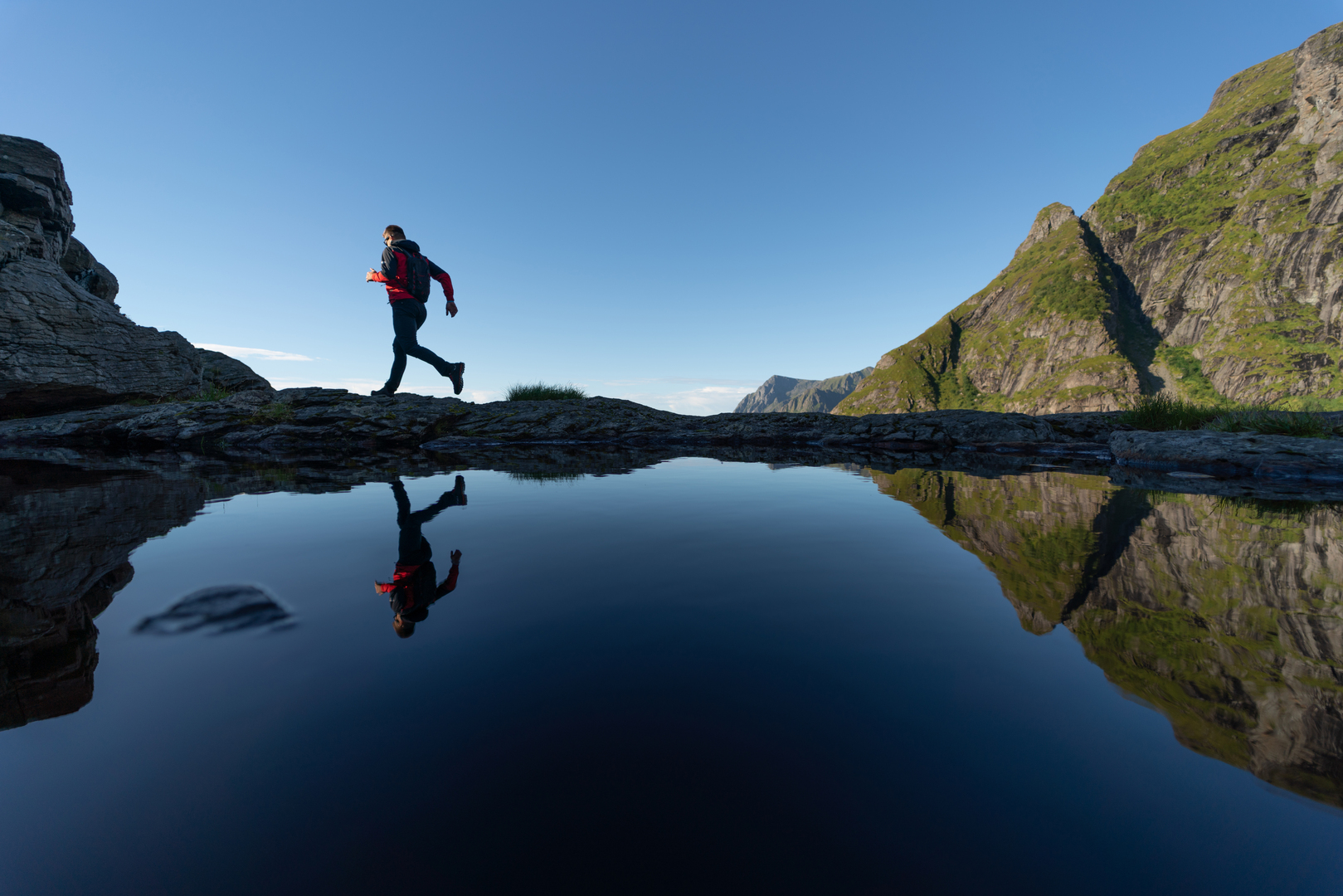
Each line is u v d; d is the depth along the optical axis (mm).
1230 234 119688
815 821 616
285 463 4996
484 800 639
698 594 1372
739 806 633
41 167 10477
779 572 1574
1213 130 136625
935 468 4711
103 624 1130
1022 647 1065
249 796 642
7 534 2023
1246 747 734
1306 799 649
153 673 915
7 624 1127
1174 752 726
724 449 7004
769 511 2574
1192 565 1664
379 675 922
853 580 1504
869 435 7352
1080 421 6715
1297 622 1190
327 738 745
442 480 3734
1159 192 140000
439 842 586
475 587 1412
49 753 701
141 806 627
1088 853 579
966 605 1305
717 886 524
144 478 3814
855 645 1072
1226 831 606
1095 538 2041
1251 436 4641
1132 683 918
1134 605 1315
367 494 3105
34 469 4449
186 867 551
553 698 854
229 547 1842
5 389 8055
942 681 921
